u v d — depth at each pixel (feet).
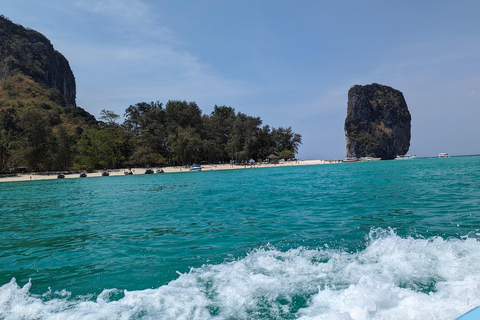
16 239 31.17
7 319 13.42
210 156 374.43
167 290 15.47
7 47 574.97
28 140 286.46
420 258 17.84
